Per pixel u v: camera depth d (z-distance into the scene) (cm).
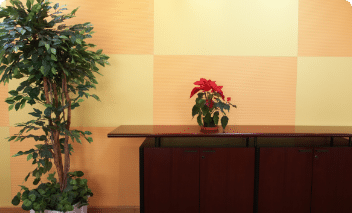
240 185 202
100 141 246
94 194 249
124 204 250
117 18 239
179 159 201
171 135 194
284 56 242
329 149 201
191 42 241
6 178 247
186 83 244
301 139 231
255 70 243
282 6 239
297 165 201
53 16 185
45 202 186
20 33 168
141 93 244
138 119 246
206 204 203
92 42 240
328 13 239
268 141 223
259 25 240
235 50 241
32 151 185
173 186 202
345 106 245
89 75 203
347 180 201
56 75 198
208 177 202
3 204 249
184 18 240
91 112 244
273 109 246
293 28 240
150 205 203
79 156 246
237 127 229
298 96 245
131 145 247
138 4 239
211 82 206
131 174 248
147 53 242
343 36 240
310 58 242
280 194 202
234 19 240
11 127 243
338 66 242
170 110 246
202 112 211
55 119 190
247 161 201
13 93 179
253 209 204
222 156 201
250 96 245
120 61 242
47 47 159
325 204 202
